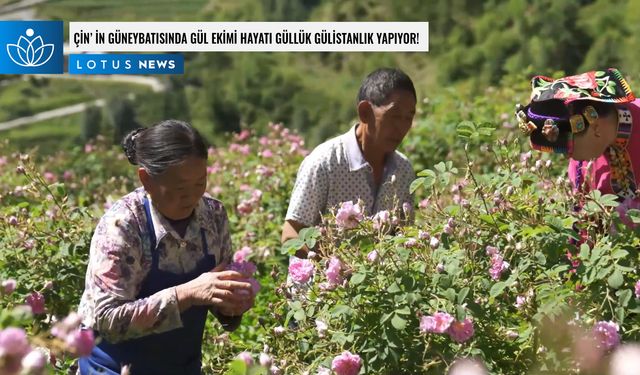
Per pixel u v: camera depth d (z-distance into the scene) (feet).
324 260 11.27
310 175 12.57
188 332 9.79
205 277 9.12
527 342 10.31
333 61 191.31
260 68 188.55
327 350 11.07
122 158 38.83
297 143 28.32
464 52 147.02
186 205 9.24
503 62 139.74
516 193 11.78
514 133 24.64
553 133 11.28
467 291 10.02
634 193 11.47
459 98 33.60
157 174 9.02
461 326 9.91
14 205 15.97
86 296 9.25
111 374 9.59
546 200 11.94
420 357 10.28
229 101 186.19
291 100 183.93
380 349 10.23
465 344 10.23
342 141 12.71
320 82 187.32
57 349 8.13
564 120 11.35
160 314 9.01
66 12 251.60
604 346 9.64
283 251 11.27
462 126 11.47
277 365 11.20
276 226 20.99
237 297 9.05
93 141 44.19
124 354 9.57
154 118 190.60
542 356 10.08
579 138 11.39
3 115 216.74
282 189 23.45
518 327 10.52
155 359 9.69
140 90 206.80
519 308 10.42
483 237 11.42
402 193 13.01
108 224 9.29
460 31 160.66
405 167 13.02
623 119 11.32
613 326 9.64
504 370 10.45
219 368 12.77
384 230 11.46
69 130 210.38
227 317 10.07
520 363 10.40
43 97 229.86
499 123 28.09
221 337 13.00
